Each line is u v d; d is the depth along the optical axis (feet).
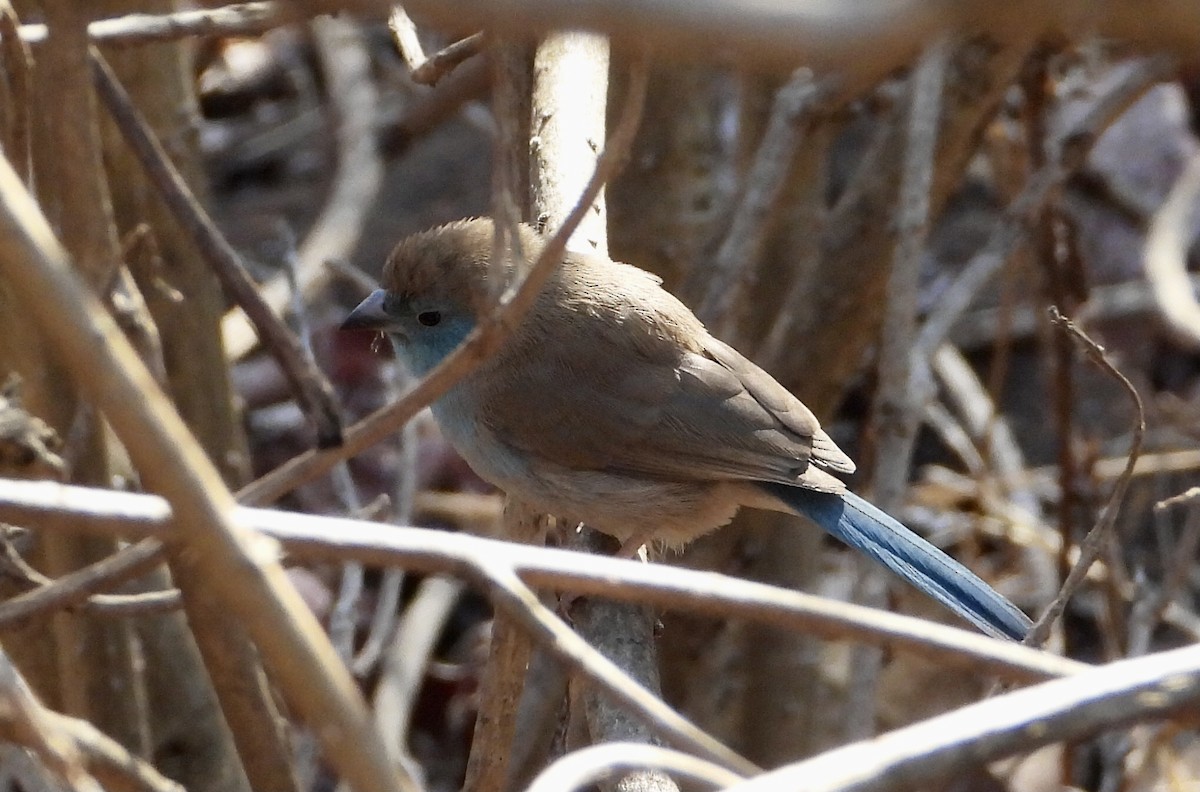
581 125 28.73
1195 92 61.52
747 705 40.01
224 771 33.22
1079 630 45.50
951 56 33.55
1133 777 33.91
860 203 35.45
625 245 39.78
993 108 34.40
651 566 15.84
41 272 10.93
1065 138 34.47
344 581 34.73
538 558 15.69
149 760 29.12
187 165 34.32
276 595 11.82
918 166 31.65
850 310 36.22
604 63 29.55
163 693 32.19
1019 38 7.99
